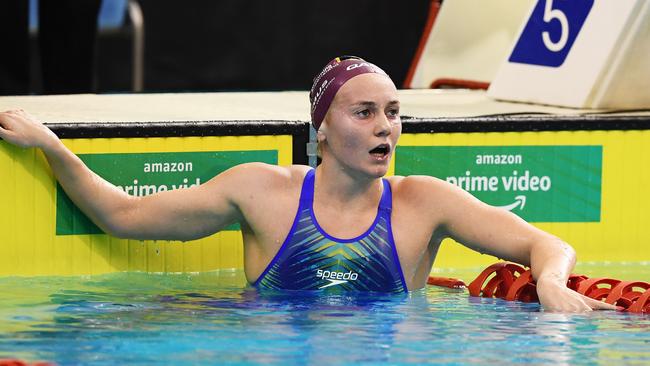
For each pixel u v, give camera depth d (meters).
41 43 24.98
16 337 11.49
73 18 24.48
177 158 15.78
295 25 29.70
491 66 23.06
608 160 17.03
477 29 23.44
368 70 13.62
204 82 29.70
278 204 14.05
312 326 12.05
